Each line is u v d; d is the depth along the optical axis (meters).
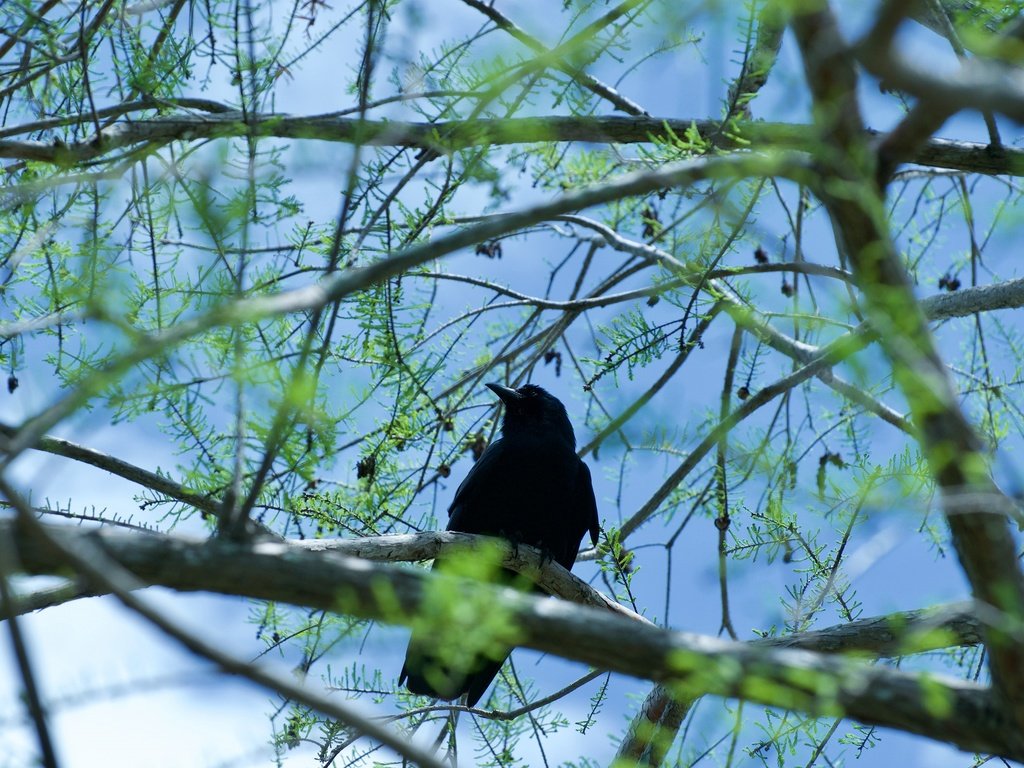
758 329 9.11
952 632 7.15
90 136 8.31
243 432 5.47
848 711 5.36
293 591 5.23
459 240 4.91
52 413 4.25
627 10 7.06
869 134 8.98
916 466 6.30
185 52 8.30
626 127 9.65
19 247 7.88
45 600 6.65
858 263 5.08
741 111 7.60
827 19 4.82
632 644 5.26
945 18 7.60
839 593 7.91
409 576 5.30
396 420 9.16
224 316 4.46
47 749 3.85
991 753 5.34
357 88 7.94
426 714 9.02
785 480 8.70
